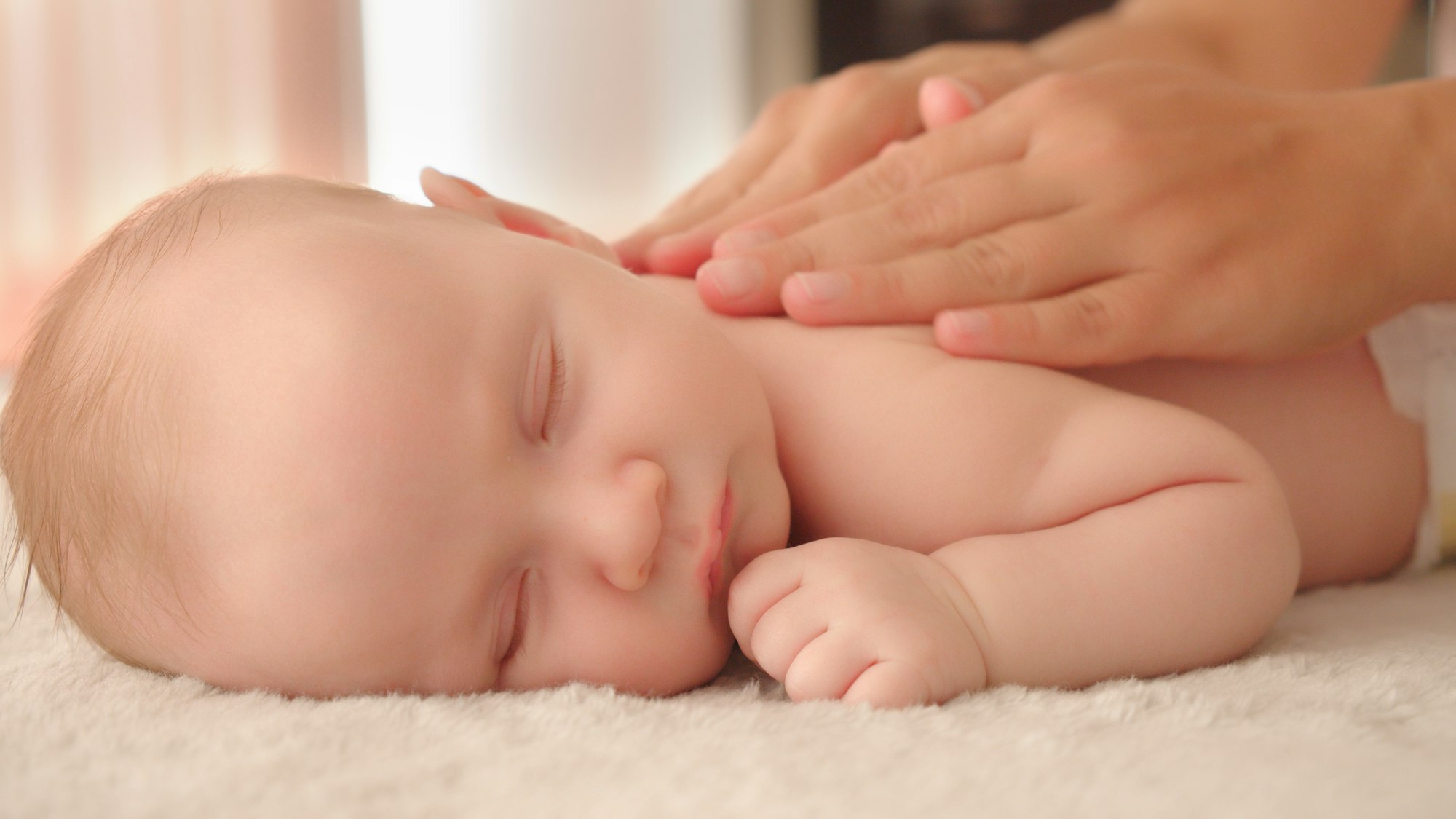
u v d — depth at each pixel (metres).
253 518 0.49
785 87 2.13
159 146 1.89
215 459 0.49
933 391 0.54
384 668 0.50
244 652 0.50
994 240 0.56
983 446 0.54
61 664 0.52
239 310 0.51
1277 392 0.58
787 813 0.43
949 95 0.62
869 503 0.54
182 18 1.88
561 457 0.51
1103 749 0.45
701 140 2.22
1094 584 0.51
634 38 2.18
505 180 2.14
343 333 0.50
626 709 0.48
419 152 2.06
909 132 0.67
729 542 0.52
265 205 0.55
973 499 0.53
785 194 0.64
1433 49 0.91
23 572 0.61
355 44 1.95
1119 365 0.58
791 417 0.56
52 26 1.83
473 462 0.50
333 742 0.46
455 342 0.51
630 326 0.53
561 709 0.48
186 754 0.46
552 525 0.50
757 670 0.54
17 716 0.48
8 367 1.53
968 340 0.55
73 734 0.47
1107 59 0.76
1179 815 0.42
